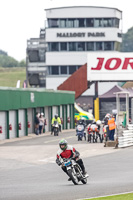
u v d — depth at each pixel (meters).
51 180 48.59
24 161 67.81
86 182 43.91
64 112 154.00
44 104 131.50
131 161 62.84
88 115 159.50
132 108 92.81
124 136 80.75
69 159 42.62
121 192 37.44
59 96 146.50
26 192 39.16
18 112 110.69
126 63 166.88
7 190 41.19
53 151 78.56
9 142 98.44
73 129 154.00
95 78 168.38
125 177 48.03
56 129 115.56
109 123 84.19
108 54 167.88
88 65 168.62
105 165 59.72
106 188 39.69
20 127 110.25
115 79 167.38
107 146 82.56
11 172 57.22
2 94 101.38
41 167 61.50
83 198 34.94
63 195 36.41
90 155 72.19
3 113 103.12
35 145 89.38
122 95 174.88
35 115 124.06
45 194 37.34
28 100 117.56
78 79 180.62
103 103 179.38
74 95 166.25
